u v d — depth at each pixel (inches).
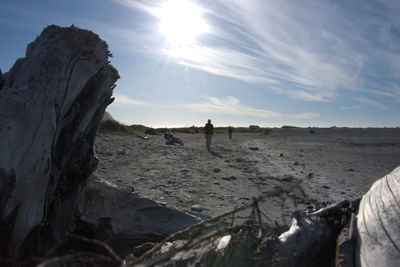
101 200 221.5
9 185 135.3
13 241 143.0
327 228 129.2
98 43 180.4
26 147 143.7
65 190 190.9
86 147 197.6
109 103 212.4
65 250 197.2
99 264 174.7
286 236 121.7
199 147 952.3
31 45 177.8
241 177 486.9
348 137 1755.7
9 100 142.3
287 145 1208.8
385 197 117.2
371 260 96.9
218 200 346.9
